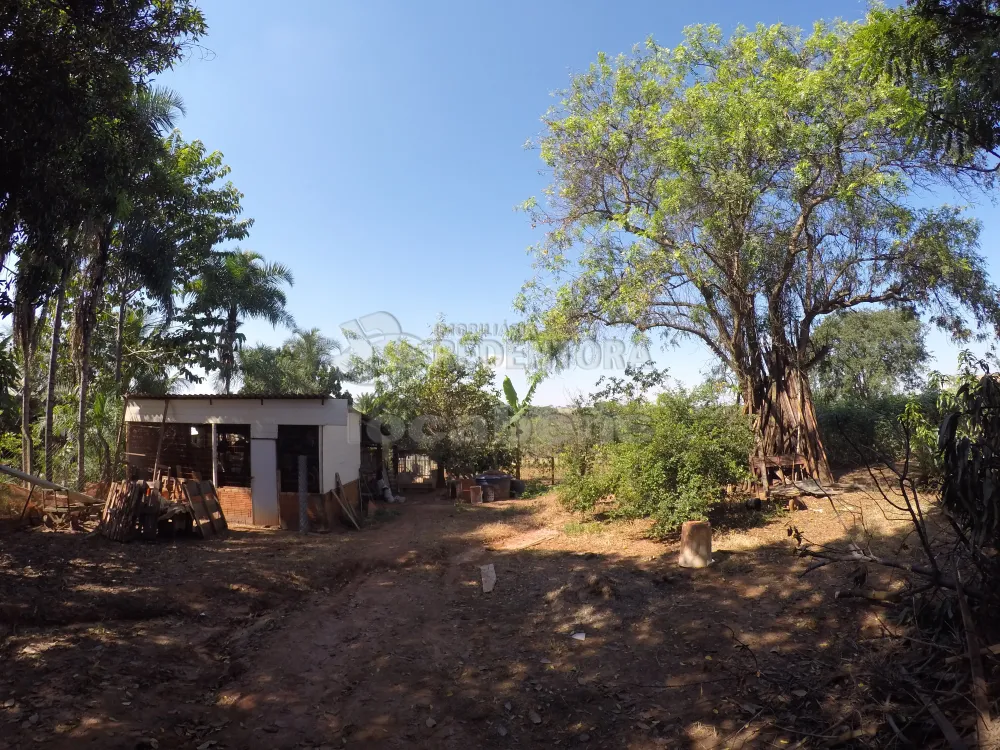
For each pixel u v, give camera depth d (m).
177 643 6.60
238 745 4.70
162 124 13.93
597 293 13.73
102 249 15.37
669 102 13.40
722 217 11.80
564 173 14.36
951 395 9.00
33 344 14.70
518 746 4.70
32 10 7.56
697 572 8.33
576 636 6.71
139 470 15.84
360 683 5.80
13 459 16.72
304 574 9.54
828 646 5.64
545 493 18.23
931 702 3.83
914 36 7.56
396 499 18.28
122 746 4.43
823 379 21.83
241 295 26.25
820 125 10.90
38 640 6.28
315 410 13.64
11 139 7.60
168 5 8.70
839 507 10.52
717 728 4.62
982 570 4.35
